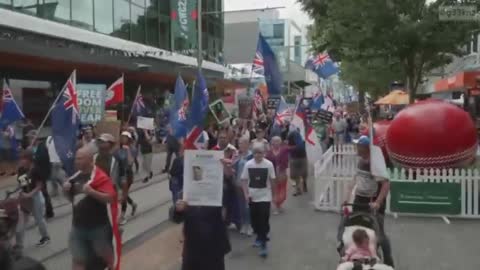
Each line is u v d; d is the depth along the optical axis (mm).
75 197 6523
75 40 24281
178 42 36750
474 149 12750
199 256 6477
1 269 3930
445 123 12469
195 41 34000
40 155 11570
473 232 10453
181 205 6383
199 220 6477
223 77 40812
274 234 10508
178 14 33312
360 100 43656
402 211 11945
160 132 28688
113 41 28141
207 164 6359
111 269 6516
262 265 8539
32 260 4020
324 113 23469
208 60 44125
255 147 9102
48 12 23906
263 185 9039
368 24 17500
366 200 7613
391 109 37844
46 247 9508
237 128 17141
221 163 6359
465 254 8984
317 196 12812
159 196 14477
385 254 7242
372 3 17172
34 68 21812
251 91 32688
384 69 25938
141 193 14977
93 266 6434
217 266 6516
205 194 6371
